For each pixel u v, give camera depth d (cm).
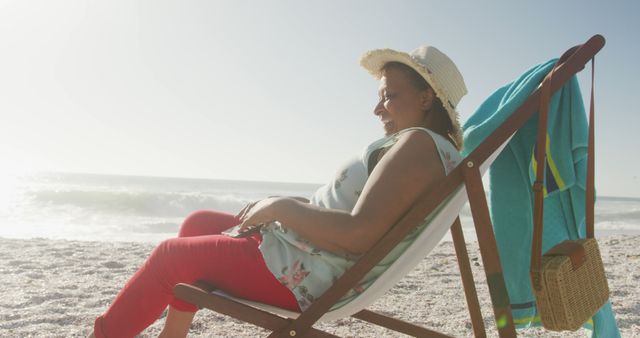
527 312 228
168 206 2470
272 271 179
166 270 179
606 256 774
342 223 169
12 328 344
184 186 7388
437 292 509
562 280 160
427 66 194
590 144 183
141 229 1655
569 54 177
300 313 185
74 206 2367
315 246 178
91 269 573
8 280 497
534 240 165
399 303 458
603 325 227
